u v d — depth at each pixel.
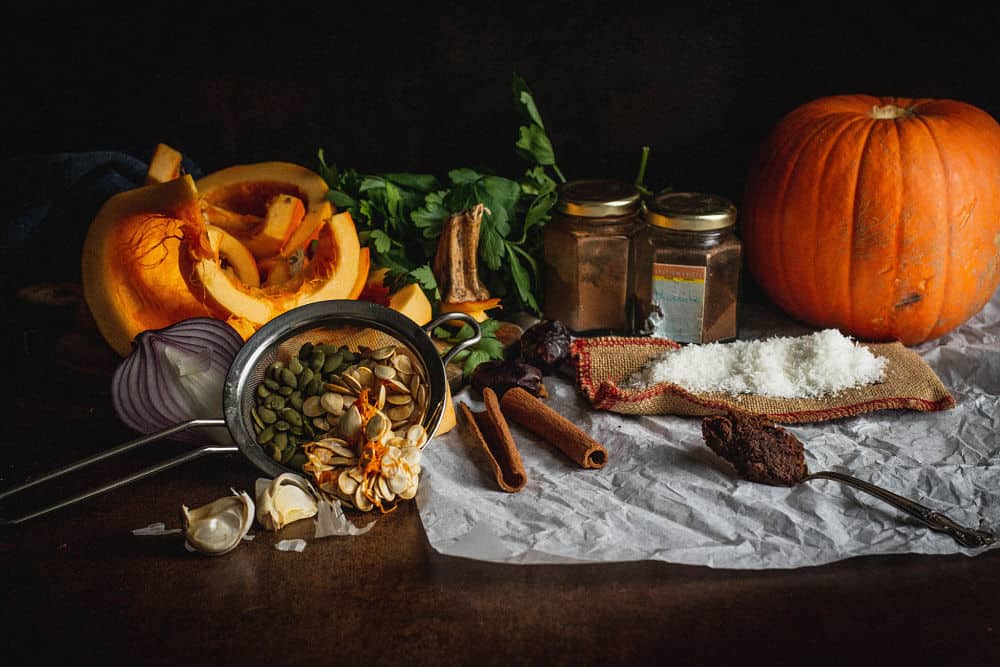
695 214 1.30
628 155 1.62
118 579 0.93
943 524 0.95
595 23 1.52
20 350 1.38
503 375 1.25
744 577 0.92
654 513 1.00
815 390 1.21
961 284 1.35
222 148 1.60
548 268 1.45
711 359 1.27
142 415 1.13
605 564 0.94
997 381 1.30
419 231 1.43
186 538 0.96
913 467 1.07
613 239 1.38
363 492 1.01
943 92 1.53
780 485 1.05
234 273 1.32
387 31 1.53
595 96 1.58
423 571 0.94
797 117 1.41
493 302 1.37
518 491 1.05
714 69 1.55
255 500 1.04
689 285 1.34
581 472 1.10
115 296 1.20
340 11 1.51
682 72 1.55
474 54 1.55
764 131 1.59
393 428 1.09
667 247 1.34
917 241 1.31
